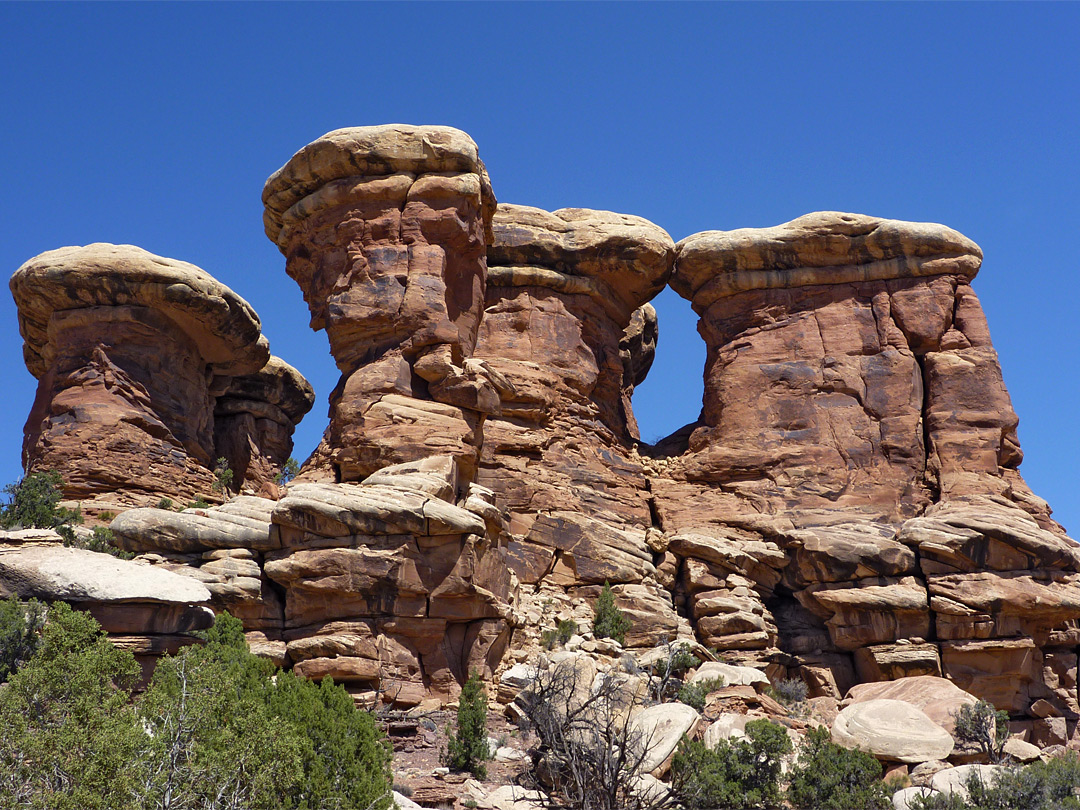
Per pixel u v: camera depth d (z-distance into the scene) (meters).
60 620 22.72
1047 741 35.19
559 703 27.30
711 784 25.25
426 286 36.38
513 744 27.25
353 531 30.36
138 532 30.47
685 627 36.53
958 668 35.69
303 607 30.17
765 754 26.77
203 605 29.58
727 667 33.03
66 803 17.34
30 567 26.20
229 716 20.47
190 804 18.67
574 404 41.25
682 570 38.62
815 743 27.69
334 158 37.62
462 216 37.28
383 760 22.11
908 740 29.19
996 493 38.78
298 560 30.05
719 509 40.06
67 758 18.41
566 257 42.69
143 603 26.69
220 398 45.56
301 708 21.78
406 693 29.41
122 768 17.95
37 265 38.84
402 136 37.62
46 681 20.61
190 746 19.20
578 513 38.09
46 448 37.50
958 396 40.28
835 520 39.00
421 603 30.36
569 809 23.42
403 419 34.81
